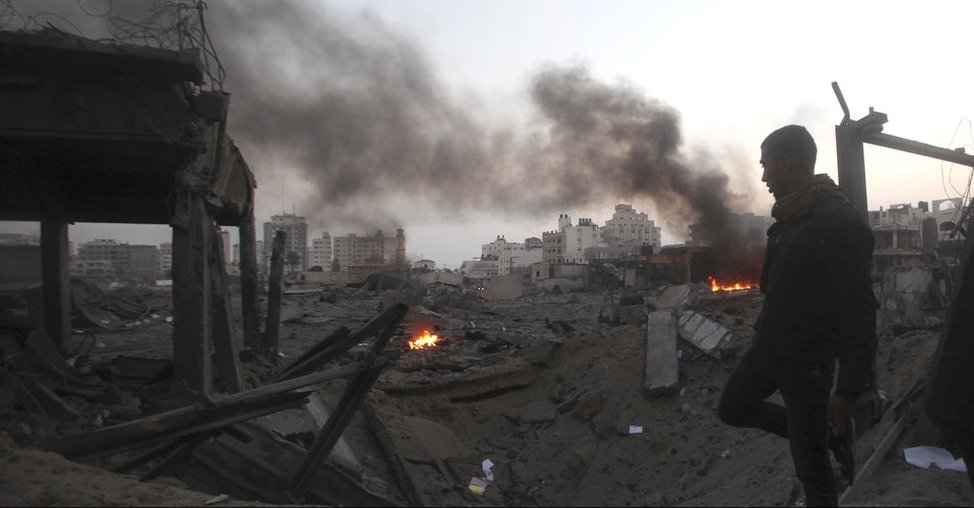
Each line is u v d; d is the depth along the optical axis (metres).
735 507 4.77
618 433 7.93
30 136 6.76
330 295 29.84
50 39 6.33
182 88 7.11
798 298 2.55
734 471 5.85
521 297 44.44
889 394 5.41
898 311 7.90
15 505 2.95
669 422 7.68
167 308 23.64
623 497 6.77
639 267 49.12
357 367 4.21
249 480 4.24
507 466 7.93
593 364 9.72
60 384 7.88
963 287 3.50
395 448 7.28
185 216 7.40
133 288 26.11
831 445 2.65
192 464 4.33
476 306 30.44
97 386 8.00
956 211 7.67
